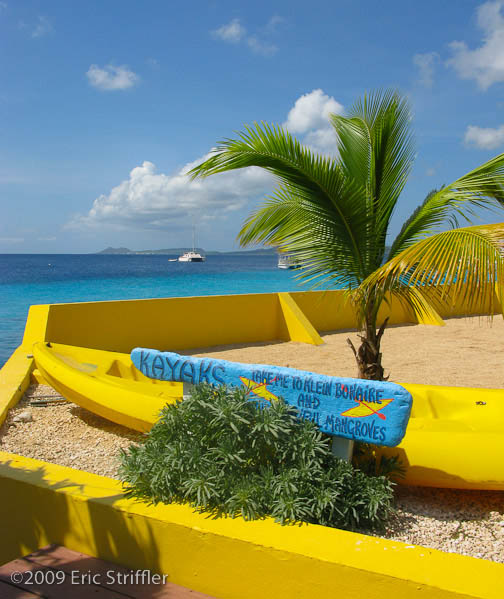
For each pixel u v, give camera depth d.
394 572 2.41
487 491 4.16
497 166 4.67
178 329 11.29
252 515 2.89
